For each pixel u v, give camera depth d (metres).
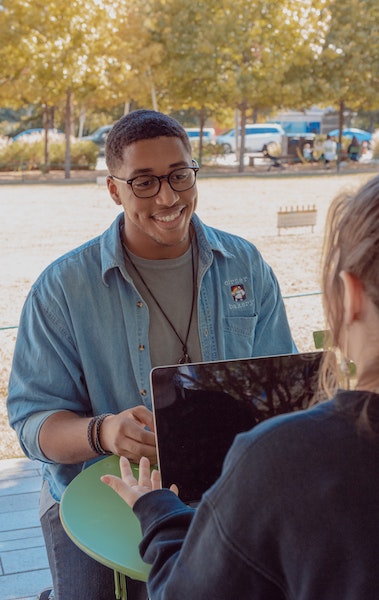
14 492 4.01
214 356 2.37
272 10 27.97
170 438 1.75
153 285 2.32
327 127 44.34
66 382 2.28
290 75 29.80
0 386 5.43
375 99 29.98
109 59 26.56
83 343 2.28
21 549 3.49
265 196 19.55
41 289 2.29
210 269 2.39
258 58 28.70
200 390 1.77
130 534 1.70
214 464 1.76
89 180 24.91
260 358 1.80
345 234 0.97
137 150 2.18
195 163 2.30
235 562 0.97
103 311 2.28
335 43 28.97
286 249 11.37
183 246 2.34
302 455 0.93
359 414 0.93
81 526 1.73
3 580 3.27
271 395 1.79
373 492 0.91
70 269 2.28
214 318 2.38
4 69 25.84
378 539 0.91
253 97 28.42
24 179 25.34
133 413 2.05
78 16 25.28
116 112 46.47
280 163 29.27
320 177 25.53
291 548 0.94
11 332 6.82
